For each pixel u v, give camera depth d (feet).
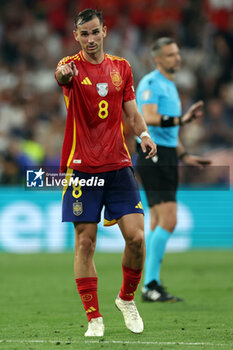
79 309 69.46
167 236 76.95
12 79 187.32
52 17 199.52
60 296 79.77
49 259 124.67
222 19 193.67
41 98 182.80
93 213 51.39
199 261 120.37
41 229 141.59
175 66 80.74
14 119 175.94
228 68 188.44
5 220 141.28
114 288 86.02
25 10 201.36
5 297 79.00
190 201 144.97
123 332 54.08
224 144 169.89
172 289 85.35
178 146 80.79
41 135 170.81
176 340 49.98
